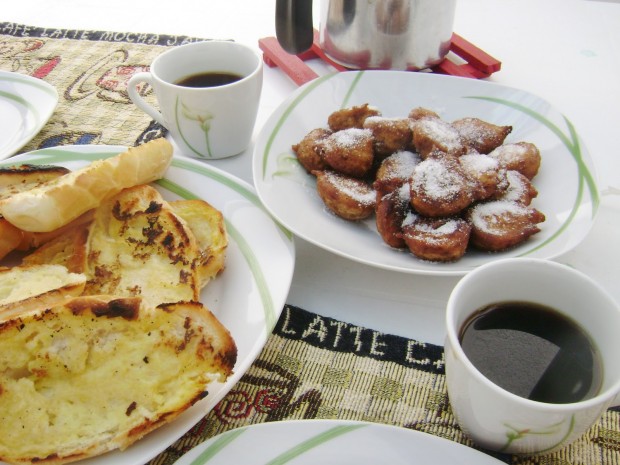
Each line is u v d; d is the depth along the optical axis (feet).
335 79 1.54
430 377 1.00
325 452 0.83
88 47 2.03
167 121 1.47
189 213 1.23
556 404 0.74
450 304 0.82
